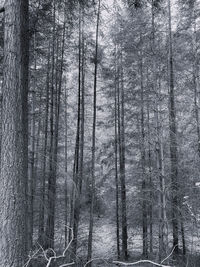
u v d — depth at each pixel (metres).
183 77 9.29
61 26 8.94
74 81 13.36
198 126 8.30
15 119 3.34
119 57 12.12
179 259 7.40
